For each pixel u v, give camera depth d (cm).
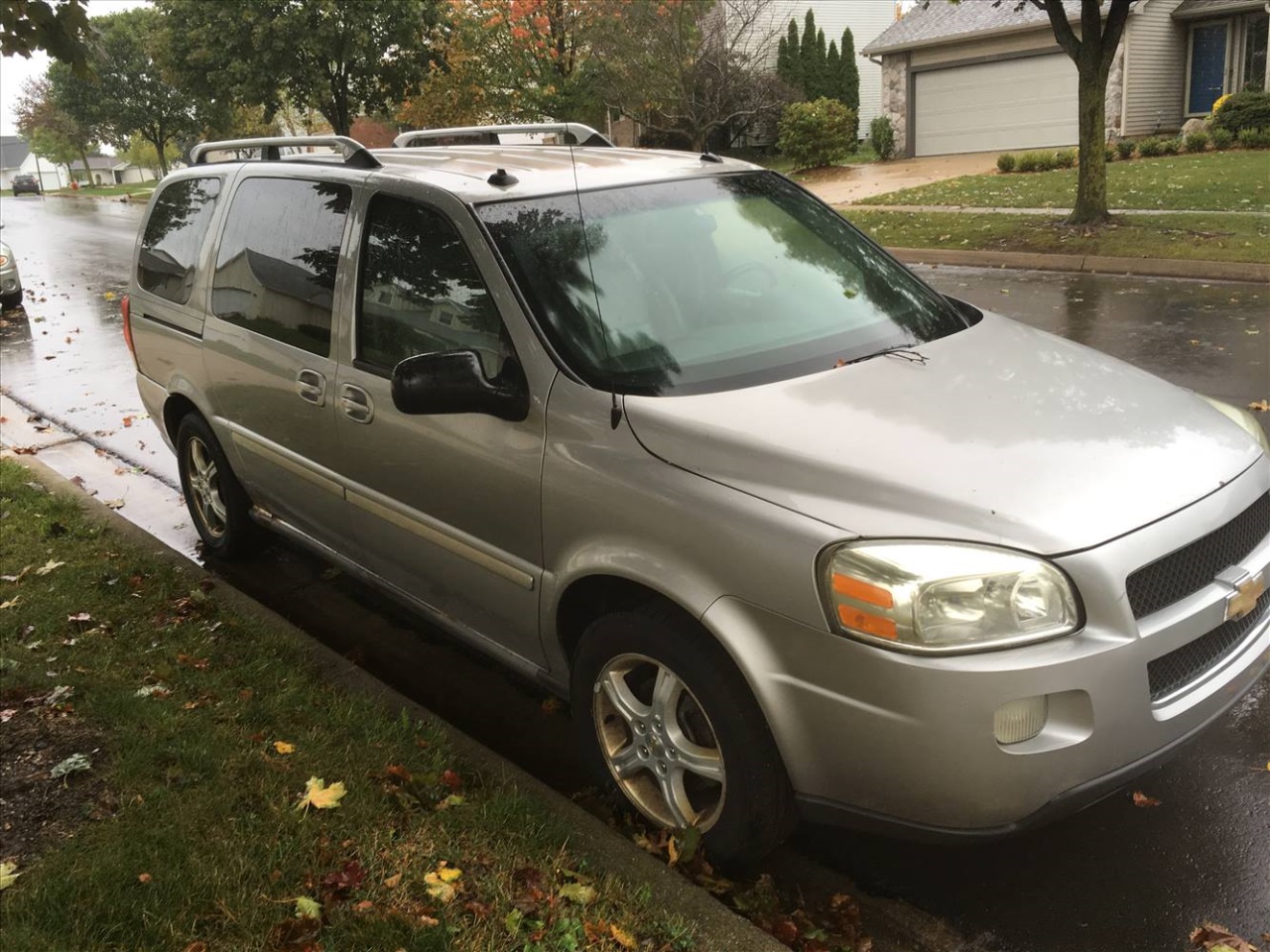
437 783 324
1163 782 337
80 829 295
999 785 249
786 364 326
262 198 455
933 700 244
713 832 292
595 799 340
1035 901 292
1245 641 289
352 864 279
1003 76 2788
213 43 3044
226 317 469
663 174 394
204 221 498
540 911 265
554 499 313
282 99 3447
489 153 432
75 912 260
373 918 258
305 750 338
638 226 363
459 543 357
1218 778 337
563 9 2719
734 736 277
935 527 251
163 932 254
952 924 286
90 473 724
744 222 386
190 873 273
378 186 384
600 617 315
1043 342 364
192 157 554
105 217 3691
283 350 426
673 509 282
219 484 527
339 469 407
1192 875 297
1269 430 640
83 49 445
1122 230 1397
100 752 334
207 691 377
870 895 298
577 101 2731
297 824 296
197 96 3241
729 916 269
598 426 303
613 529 297
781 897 297
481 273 338
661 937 261
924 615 244
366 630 478
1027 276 1267
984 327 377
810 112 2961
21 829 297
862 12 3838
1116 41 1414
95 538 538
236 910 262
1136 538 255
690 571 278
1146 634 254
